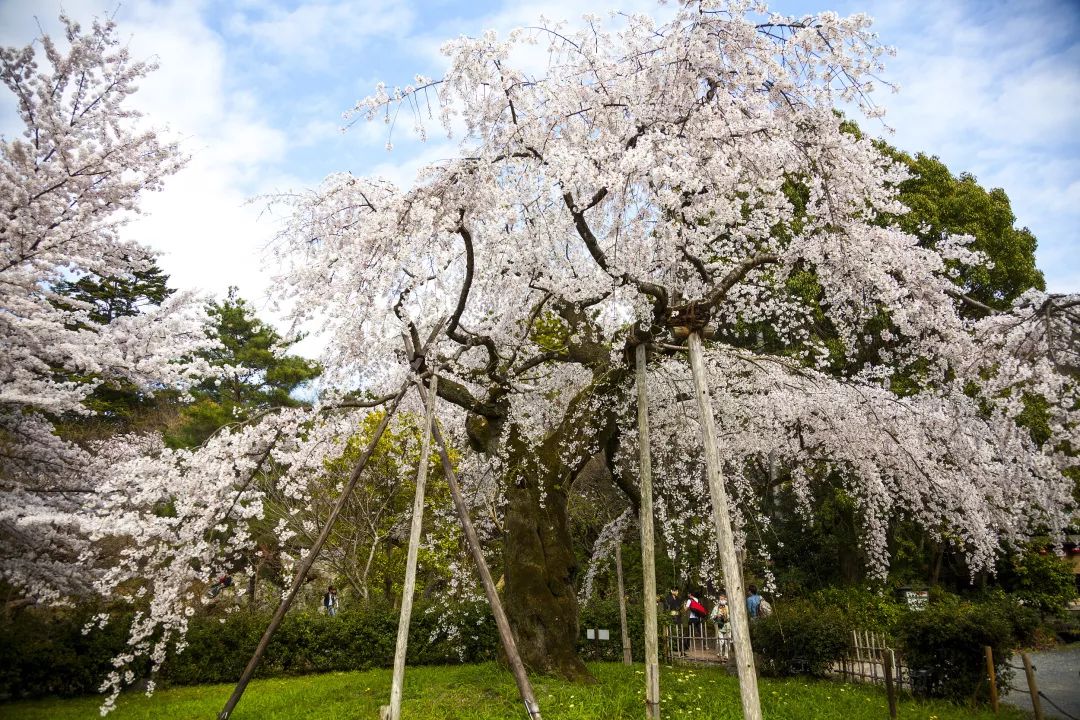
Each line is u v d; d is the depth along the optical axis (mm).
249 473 7586
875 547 10156
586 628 12383
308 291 7055
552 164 6281
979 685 7645
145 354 8047
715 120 6961
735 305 8930
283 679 11023
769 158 7066
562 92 7008
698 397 6051
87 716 8062
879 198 7957
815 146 7410
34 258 7293
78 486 9102
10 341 7477
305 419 7703
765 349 13383
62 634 10211
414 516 6621
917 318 7895
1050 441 8008
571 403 9148
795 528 16016
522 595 8180
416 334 7324
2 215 6961
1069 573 13547
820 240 7816
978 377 8055
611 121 7504
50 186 7309
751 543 11844
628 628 12273
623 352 7934
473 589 10859
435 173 7078
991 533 8906
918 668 8094
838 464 10273
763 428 10086
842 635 9461
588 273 7883
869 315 8523
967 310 11867
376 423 13195
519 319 8406
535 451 8844
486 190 6797
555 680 7617
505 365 8383
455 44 6598
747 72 7227
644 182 6930
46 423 8969
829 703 7402
